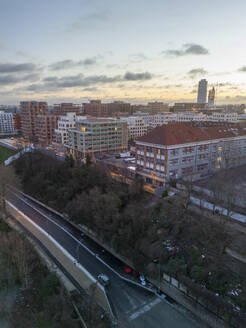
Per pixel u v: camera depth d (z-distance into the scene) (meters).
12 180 85.44
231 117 155.00
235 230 48.59
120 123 126.06
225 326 34.25
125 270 48.22
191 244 46.91
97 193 62.94
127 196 64.50
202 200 59.94
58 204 75.12
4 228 63.94
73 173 78.44
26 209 77.94
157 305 39.47
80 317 36.38
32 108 182.38
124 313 38.03
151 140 76.50
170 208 57.97
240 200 57.94
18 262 45.97
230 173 79.25
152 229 50.53
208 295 36.31
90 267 48.78
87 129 118.12
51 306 37.72
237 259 42.00
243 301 34.75
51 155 114.44
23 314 38.56
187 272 41.53
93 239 59.56
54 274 44.50
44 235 60.81
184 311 38.00
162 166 73.19
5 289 44.25
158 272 43.53
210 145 81.62
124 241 49.88
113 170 91.31
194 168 78.94
